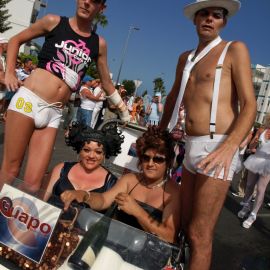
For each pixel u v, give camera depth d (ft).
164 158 8.63
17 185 7.32
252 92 7.61
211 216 8.04
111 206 8.77
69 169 10.26
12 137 9.77
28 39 10.10
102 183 10.04
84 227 7.09
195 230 8.21
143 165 8.75
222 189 7.86
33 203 7.08
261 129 22.65
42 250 6.82
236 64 7.79
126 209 8.24
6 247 7.06
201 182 8.02
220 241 16.25
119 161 12.84
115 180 10.18
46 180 10.36
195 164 8.25
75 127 10.26
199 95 8.17
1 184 7.45
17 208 7.14
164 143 8.61
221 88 7.92
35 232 6.93
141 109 46.96
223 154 7.16
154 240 7.08
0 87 25.71
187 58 9.06
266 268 13.96
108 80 11.38
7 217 7.18
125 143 12.75
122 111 12.41
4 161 10.00
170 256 7.01
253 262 14.40
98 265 6.84
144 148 8.68
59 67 9.80
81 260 6.81
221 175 7.77
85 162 9.99
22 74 29.27
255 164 18.95
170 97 10.19
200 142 8.14
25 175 10.12
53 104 9.92
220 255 14.60
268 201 26.89
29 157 10.12
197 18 8.39
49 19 9.75
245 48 7.86
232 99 8.02
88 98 30.48
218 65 7.94
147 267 6.93
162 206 8.74
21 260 6.95
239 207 22.85
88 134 9.95
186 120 8.59
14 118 9.71
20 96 9.73
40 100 9.74
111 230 7.15
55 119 10.19
